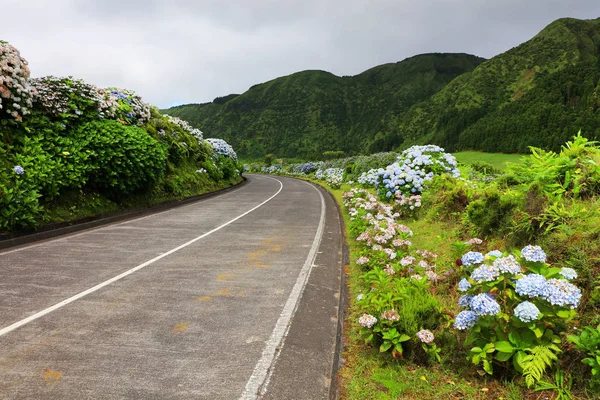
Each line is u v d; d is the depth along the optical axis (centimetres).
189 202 1733
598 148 608
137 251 760
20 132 980
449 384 297
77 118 1142
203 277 593
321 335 412
